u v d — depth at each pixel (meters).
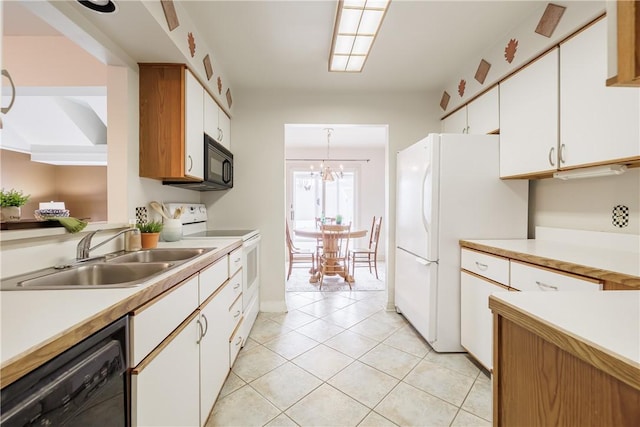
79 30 1.32
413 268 2.33
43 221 1.14
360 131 4.38
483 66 2.16
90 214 3.93
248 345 2.18
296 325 2.55
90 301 0.74
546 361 0.59
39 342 0.52
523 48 1.78
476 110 2.28
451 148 2.03
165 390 0.95
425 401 1.55
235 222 2.84
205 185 2.25
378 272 4.68
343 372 1.82
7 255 0.99
